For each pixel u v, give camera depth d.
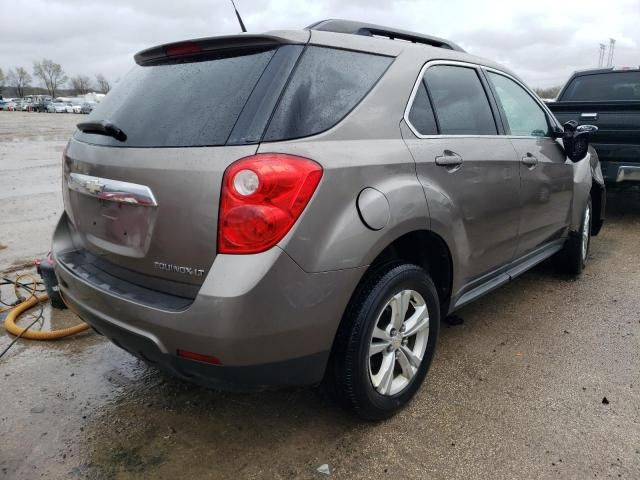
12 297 4.09
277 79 2.12
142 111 2.35
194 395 2.79
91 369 3.06
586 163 4.43
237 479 2.19
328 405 2.69
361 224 2.15
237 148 1.98
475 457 2.29
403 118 2.52
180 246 2.04
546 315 3.76
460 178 2.73
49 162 12.66
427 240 2.70
